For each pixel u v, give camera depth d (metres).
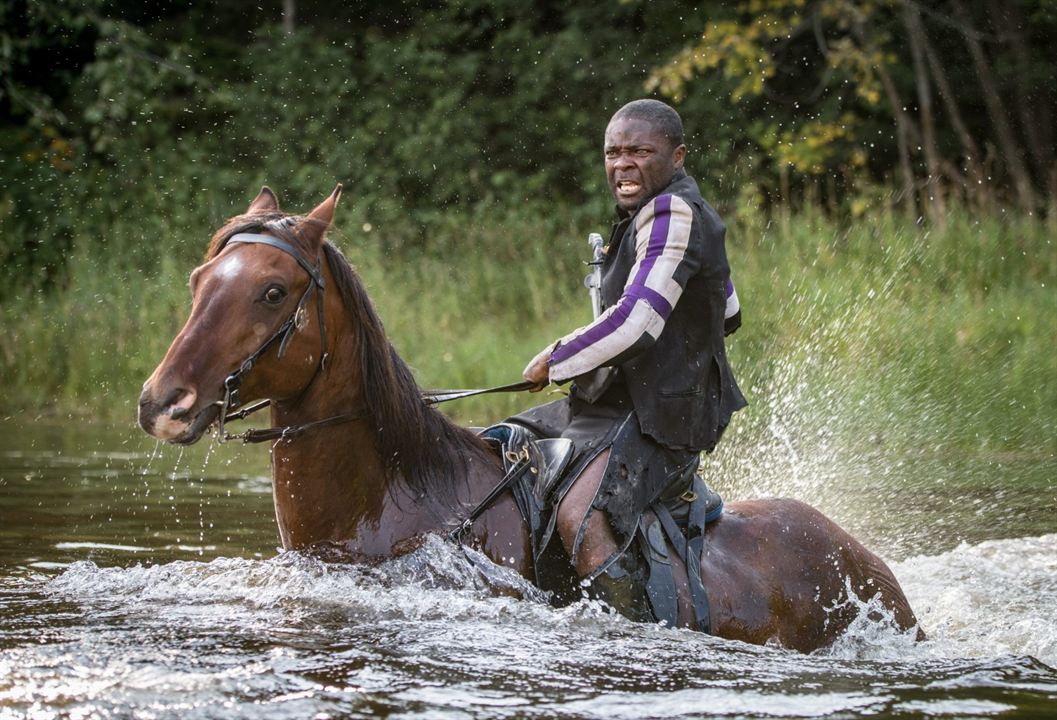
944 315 14.55
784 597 5.23
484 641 4.56
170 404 4.55
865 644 5.32
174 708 3.78
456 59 25.61
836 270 15.97
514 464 5.15
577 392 5.25
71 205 21.75
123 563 6.64
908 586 6.75
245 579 5.33
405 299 18.23
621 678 4.27
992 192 20.19
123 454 11.85
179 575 5.57
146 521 8.07
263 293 4.71
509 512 5.06
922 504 9.46
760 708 4.04
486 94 25.75
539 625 4.76
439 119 24.59
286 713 3.77
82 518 8.12
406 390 5.12
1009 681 4.54
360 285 5.06
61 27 24.08
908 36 23.84
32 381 17.12
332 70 25.14
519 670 4.28
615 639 4.71
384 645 4.46
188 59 25.31
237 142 24.62
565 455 5.06
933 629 5.82
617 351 4.86
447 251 21.50
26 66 24.52
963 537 8.32
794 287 15.28
